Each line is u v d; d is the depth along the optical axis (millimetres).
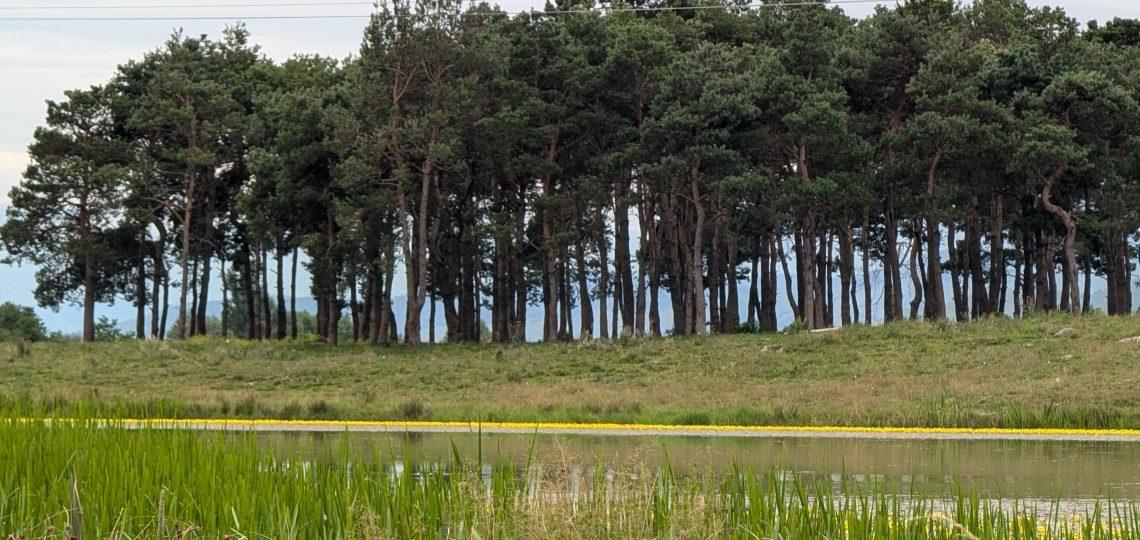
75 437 14188
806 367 50062
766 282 74625
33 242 77312
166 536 9648
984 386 41375
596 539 9617
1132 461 24484
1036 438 30312
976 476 21750
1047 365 44844
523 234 72500
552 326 69000
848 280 70438
